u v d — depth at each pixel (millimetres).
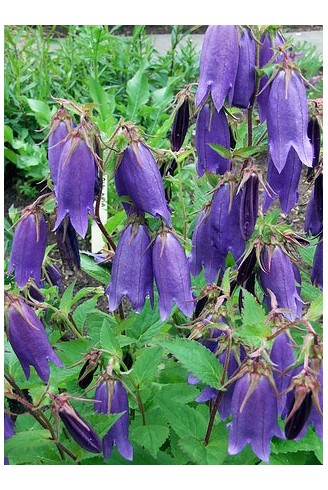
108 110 899
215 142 475
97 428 421
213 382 431
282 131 440
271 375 378
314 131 476
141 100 1010
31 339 410
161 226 447
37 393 449
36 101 1035
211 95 460
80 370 482
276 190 467
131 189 437
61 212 423
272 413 382
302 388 357
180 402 490
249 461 478
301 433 396
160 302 451
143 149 434
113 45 1263
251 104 467
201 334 439
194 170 617
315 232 512
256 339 389
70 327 551
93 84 906
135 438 480
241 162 504
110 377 432
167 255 444
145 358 488
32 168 1085
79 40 1245
